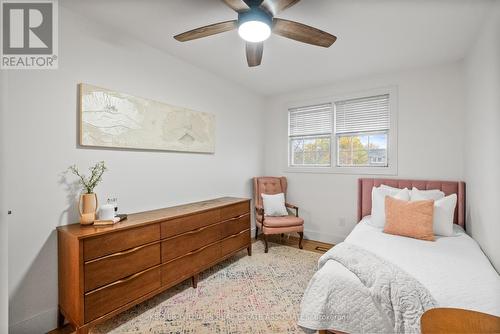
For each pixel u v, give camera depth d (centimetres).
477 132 230
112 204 205
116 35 229
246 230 329
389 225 249
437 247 207
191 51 272
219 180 352
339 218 377
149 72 258
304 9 194
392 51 268
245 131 405
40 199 183
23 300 175
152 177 262
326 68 318
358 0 183
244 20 167
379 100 348
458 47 256
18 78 174
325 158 396
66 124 197
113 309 180
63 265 181
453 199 250
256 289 245
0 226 100
